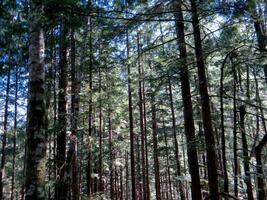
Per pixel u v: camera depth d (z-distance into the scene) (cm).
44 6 680
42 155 606
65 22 748
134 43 1125
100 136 2058
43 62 666
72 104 1305
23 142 2020
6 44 732
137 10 884
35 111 624
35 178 586
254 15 794
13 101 2445
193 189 1019
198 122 1482
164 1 847
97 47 1069
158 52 1049
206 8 830
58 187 1080
